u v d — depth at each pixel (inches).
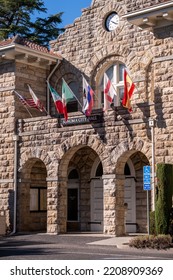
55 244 920.9
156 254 755.4
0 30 1691.7
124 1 1161.4
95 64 1205.1
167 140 946.7
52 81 1274.6
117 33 1168.8
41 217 1249.4
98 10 1210.0
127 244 864.3
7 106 1203.9
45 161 1126.4
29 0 1739.7
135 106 996.6
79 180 1237.7
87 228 1210.6
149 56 1109.7
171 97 953.5
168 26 974.4
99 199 1202.0
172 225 874.1
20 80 1210.0
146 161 1131.3
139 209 1128.8
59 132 1107.9
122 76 1169.4
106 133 1032.2
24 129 1173.7
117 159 1013.2
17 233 1135.6
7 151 1192.8
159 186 875.4
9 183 1182.3
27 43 1227.2
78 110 1228.5
